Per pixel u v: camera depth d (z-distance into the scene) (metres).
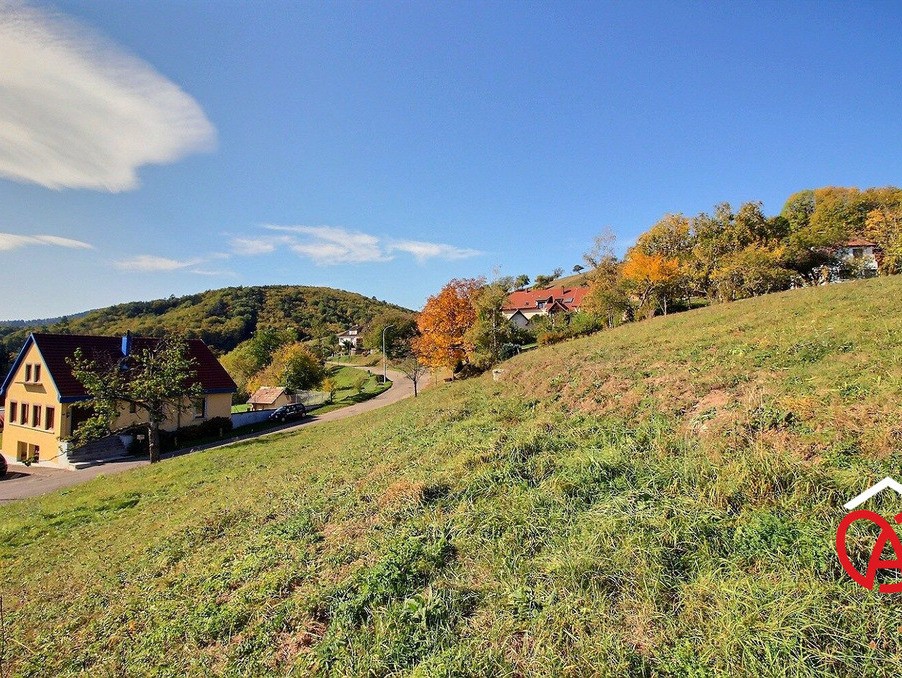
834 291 14.21
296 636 3.76
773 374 7.07
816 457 4.44
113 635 4.46
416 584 4.02
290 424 29.00
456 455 6.90
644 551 3.66
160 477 13.35
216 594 4.75
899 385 5.48
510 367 15.23
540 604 3.47
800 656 2.60
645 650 2.89
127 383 18.98
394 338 66.44
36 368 23.53
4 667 4.38
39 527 9.74
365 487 6.78
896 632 2.64
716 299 28.28
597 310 28.33
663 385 7.96
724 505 4.11
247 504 7.74
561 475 5.34
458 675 2.96
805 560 3.28
